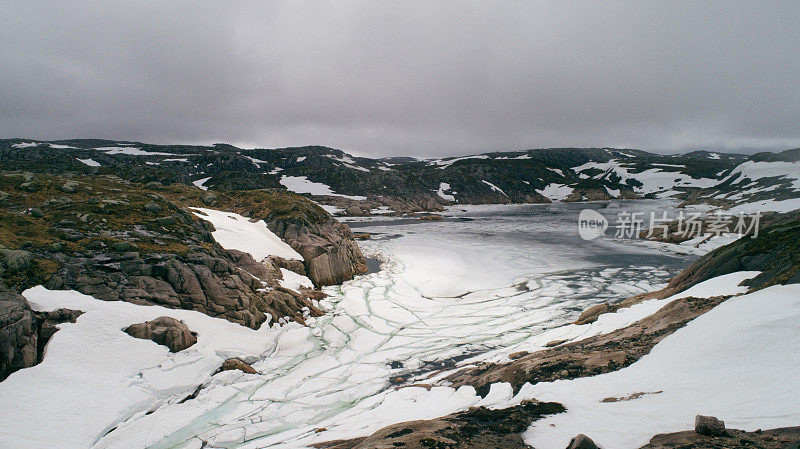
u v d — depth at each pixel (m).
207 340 24.03
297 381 22.30
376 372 23.34
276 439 15.99
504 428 11.01
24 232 26.66
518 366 17.86
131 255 26.52
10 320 18.25
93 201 35.31
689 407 10.64
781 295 16.55
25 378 17.52
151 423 17.69
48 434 15.65
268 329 28.06
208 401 19.86
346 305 36.03
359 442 12.16
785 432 8.10
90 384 18.42
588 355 17.23
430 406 16.25
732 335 14.10
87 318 21.28
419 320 33.75
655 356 15.46
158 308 24.22
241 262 34.72
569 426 10.49
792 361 11.52
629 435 9.44
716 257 28.84
